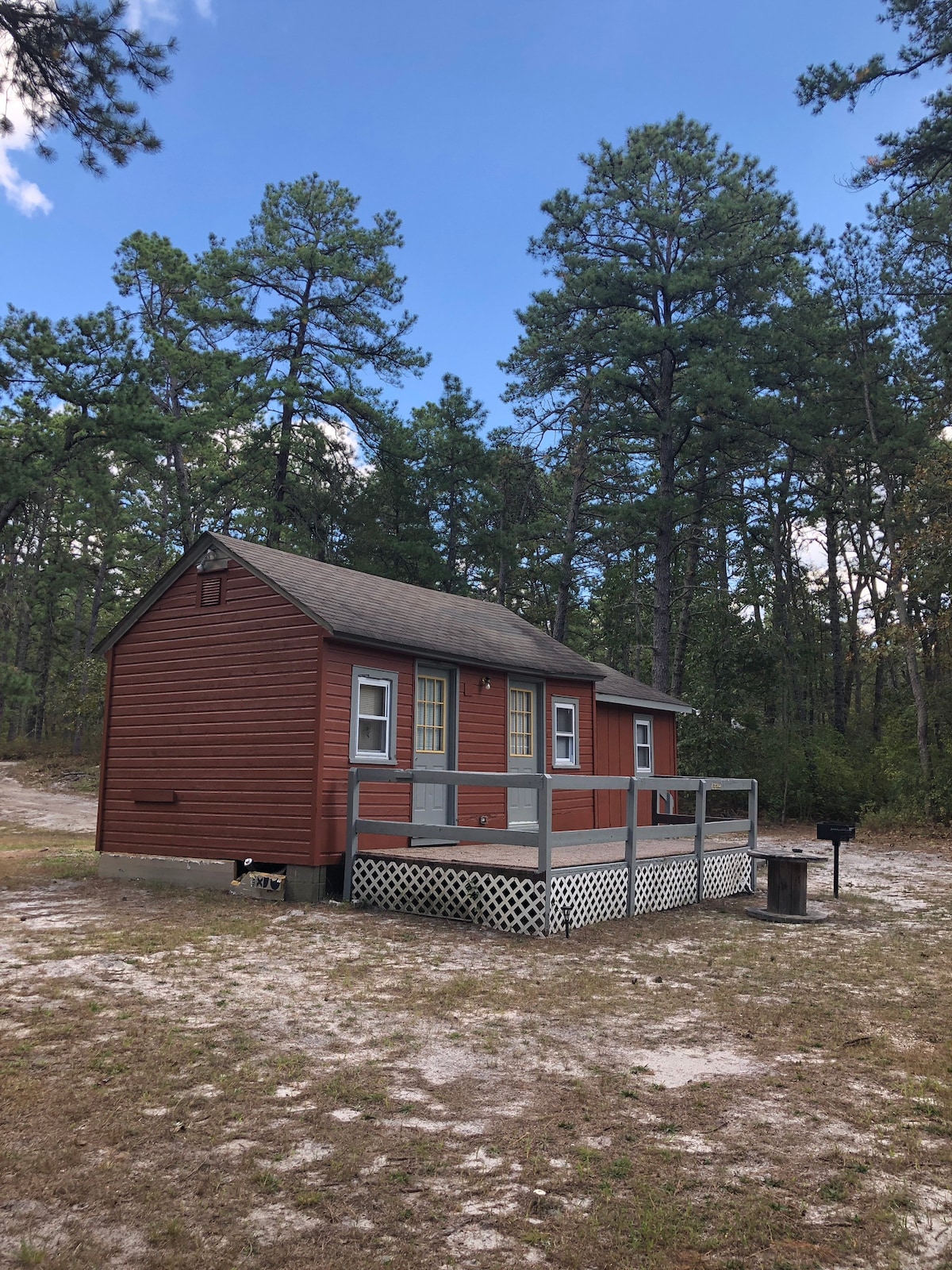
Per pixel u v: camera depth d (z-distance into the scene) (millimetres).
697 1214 3705
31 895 11562
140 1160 4031
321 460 33719
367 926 9664
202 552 12750
